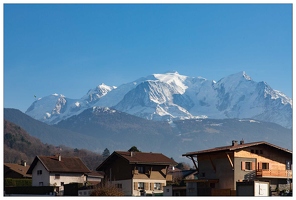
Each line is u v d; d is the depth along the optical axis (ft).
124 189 276.41
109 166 289.12
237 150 247.50
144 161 276.41
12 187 289.94
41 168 317.83
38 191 285.43
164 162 281.33
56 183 311.88
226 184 246.06
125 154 283.59
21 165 379.55
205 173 256.52
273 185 248.32
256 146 251.60
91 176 371.56
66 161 324.39
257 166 249.34
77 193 267.59
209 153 255.50
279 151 255.29
